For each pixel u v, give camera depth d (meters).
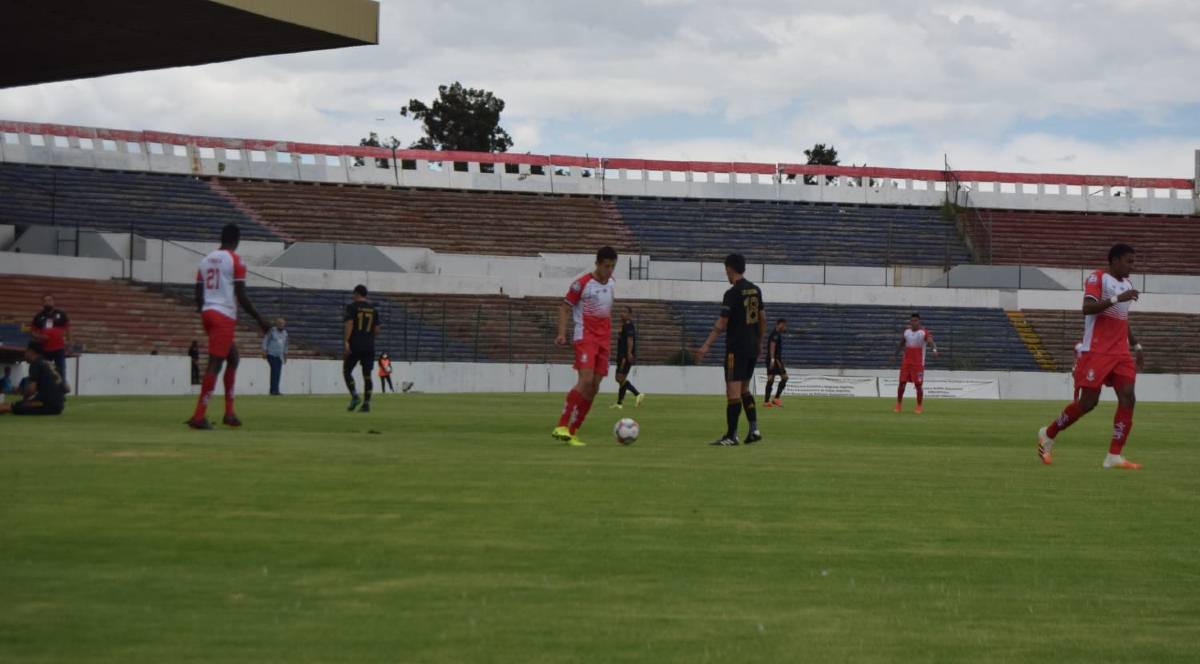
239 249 52.47
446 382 44.50
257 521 7.94
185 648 5.05
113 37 30.64
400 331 48.78
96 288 44.31
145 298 44.94
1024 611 6.06
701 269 58.91
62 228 46.69
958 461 13.71
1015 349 54.12
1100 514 9.34
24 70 34.75
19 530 7.44
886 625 5.71
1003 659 5.18
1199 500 10.27
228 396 16.39
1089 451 16.20
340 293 49.66
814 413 27.98
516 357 49.31
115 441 13.27
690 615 5.80
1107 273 13.09
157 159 60.28
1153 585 6.71
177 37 30.56
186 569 6.50
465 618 5.63
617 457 12.96
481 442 14.79
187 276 47.19
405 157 65.38
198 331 44.34
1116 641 5.51
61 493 8.91
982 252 64.06
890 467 12.66
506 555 7.07
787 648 5.27
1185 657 5.27
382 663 4.91
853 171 69.00
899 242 64.69
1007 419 25.88
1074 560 7.39
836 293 56.31
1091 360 13.29
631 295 55.16
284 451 12.39
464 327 50.25
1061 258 63.91
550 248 61.09
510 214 63.16
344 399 30.23
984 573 6.96
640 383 48.09
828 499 9.78
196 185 58.50
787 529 8.24
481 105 88.62
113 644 5.09
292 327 47.12
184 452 12.02
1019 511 9.41
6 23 29.33
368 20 30.64
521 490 9.70
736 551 7.40
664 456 13.26
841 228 65.44
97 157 59.12
